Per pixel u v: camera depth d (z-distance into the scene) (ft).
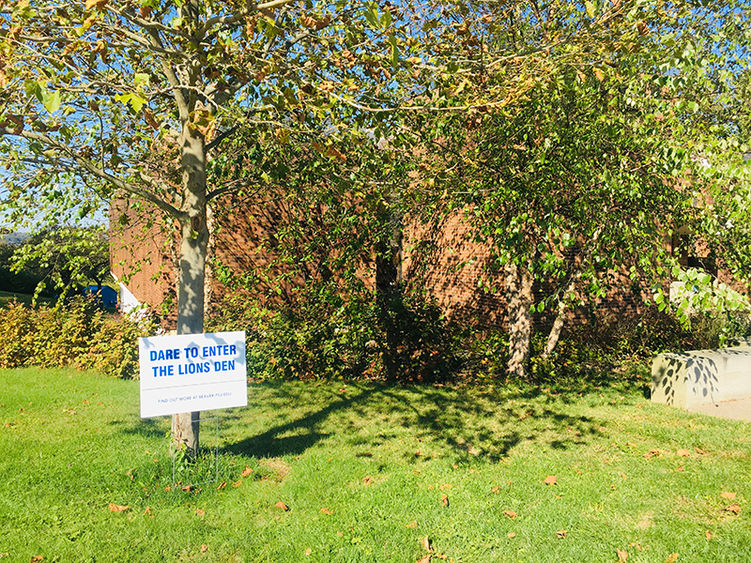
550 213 18.89
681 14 17.89
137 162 20.11
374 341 32.81
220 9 15.28
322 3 16.14
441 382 32.17
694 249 22.85
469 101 16.96
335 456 19.79
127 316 34.81
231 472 17.85
